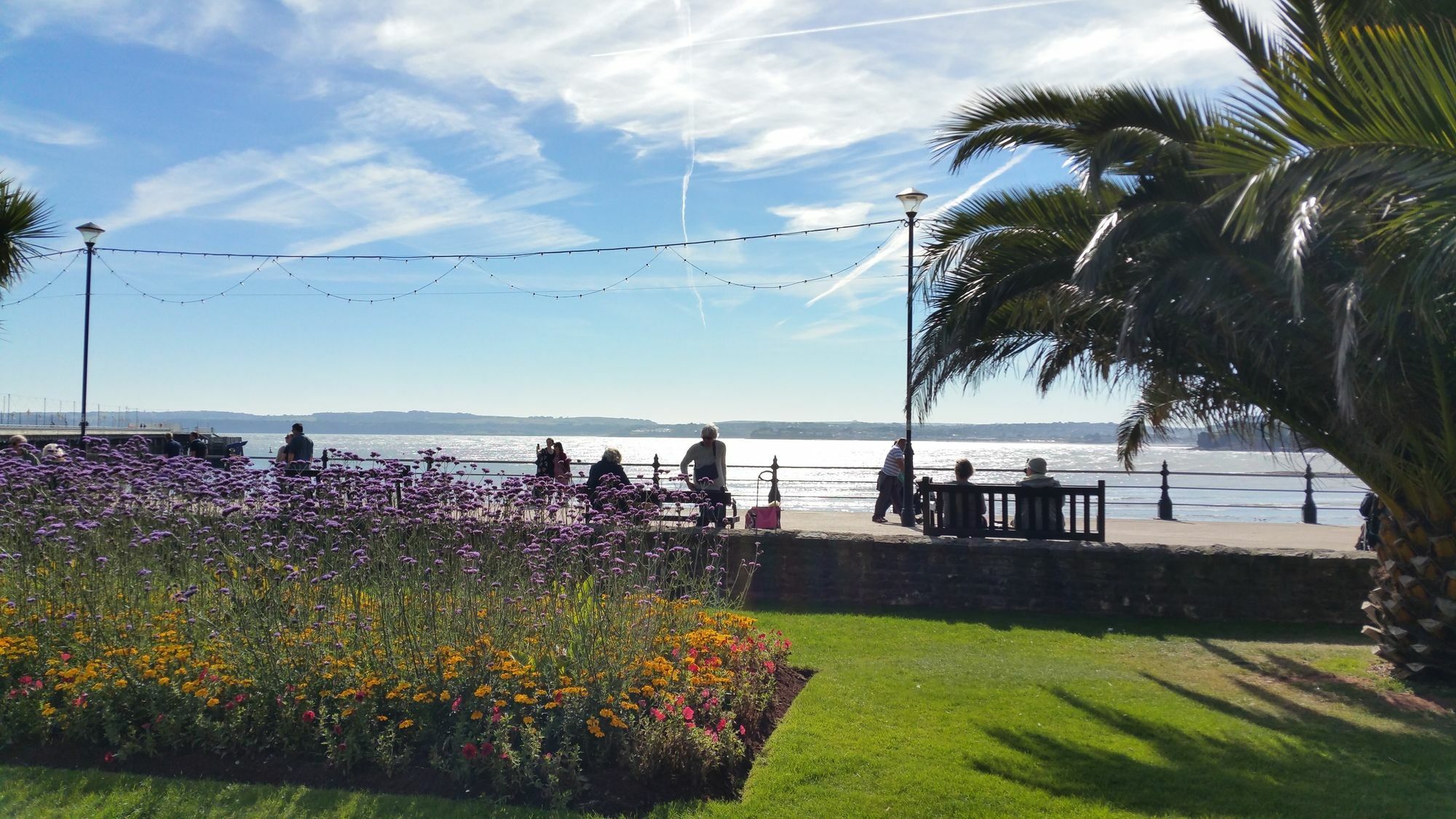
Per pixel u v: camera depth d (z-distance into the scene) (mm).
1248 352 7766
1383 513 8500
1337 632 10453
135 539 7172
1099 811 5262
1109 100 8195
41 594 6883
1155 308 6887
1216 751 6309
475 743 5438
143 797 5172
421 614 6395
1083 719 6977
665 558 9805
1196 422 8852
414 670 5945
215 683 5977
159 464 8914
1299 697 7707
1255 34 7777
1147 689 7875
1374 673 8422
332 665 5949
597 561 8016
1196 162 7398
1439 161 5281
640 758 5477
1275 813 5273
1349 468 8375
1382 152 5355
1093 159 7566
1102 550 11359
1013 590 11547
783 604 11781
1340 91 5602
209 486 7969
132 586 6930
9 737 5824
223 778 5457
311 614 6324
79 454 9500
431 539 7383
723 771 5684
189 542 7562
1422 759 6188
